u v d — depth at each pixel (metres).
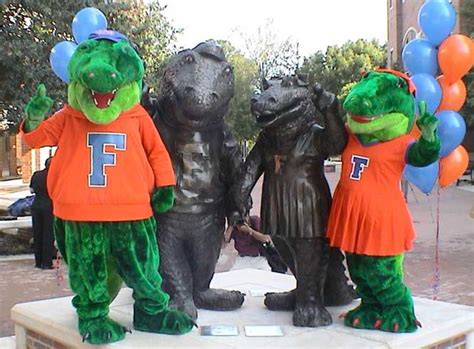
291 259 3.88
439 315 3.89
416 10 26.22
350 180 3.49
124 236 3.29
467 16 18.95
